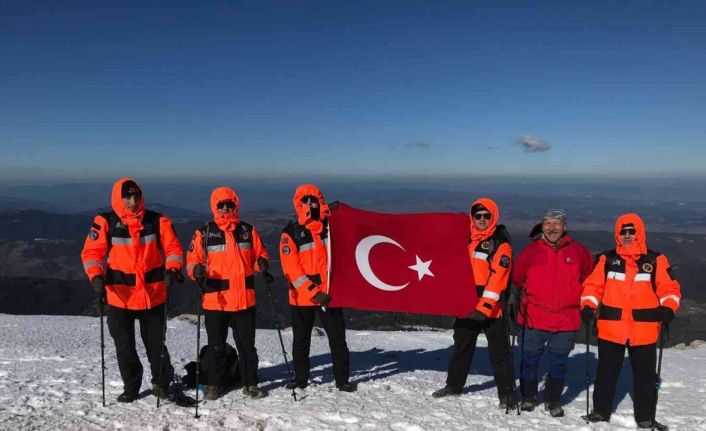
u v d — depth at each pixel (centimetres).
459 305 559
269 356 846
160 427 459
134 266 509
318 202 587
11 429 441
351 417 497
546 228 517
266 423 477
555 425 502
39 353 786
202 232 543
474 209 552
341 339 584
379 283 577
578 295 516
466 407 546
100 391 559
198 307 541
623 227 500
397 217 593
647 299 498
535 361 536
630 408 568
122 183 505
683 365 915
